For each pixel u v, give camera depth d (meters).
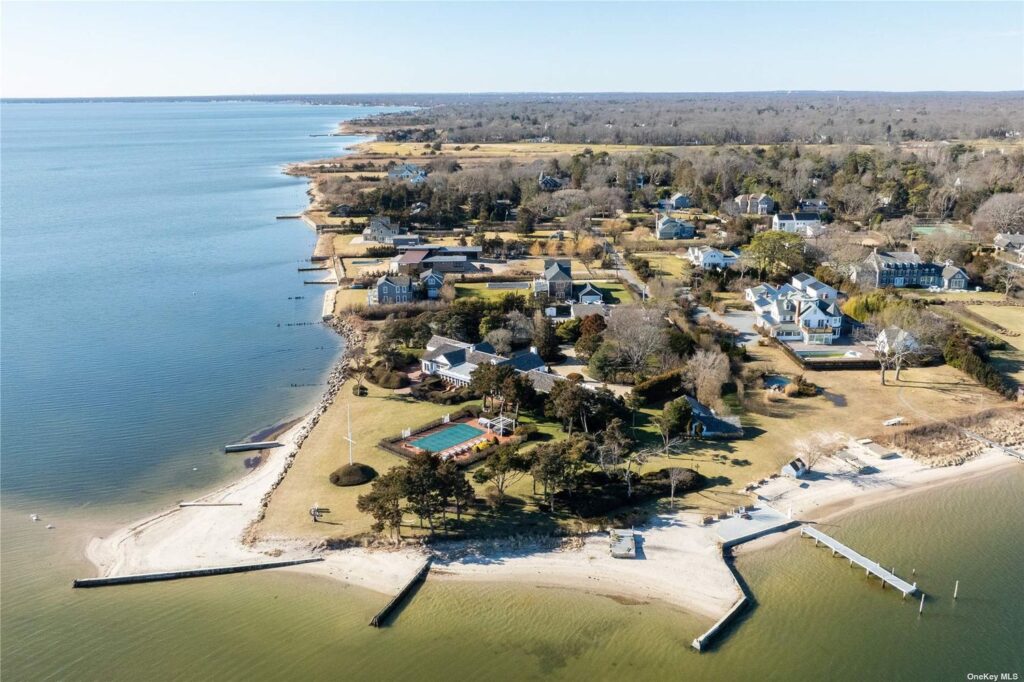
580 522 68.25
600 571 62.06
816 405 93.06
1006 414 91.00
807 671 52.00
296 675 51.22
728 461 79.38
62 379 102.25
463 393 94.19
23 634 54.75
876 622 56.66
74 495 73.38
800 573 62.41
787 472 76.69
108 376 103.50
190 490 74.25
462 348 103.88
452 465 68.25
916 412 91.06
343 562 63.06
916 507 71.94
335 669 51.84
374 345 114.19
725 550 65.19
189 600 58.66
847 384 99.69
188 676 50.94
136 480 76.25
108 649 53.41
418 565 62.59
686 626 56.19
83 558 63.56
